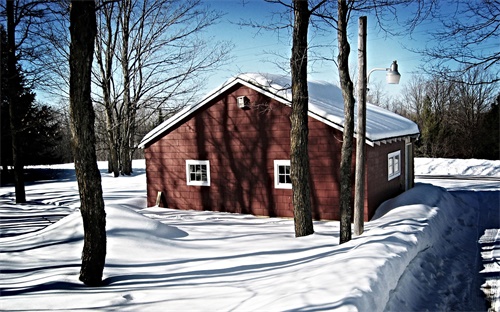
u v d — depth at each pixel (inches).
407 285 259.1
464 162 1079.0
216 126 559.8
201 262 295.0
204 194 574.6
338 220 480.1
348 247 294.7
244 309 185.3
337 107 562.9
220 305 197.9
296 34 362.9
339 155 477.1
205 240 372.2
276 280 229.0
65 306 206.1
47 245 335.0
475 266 330.0
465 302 256.5
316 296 183.5
